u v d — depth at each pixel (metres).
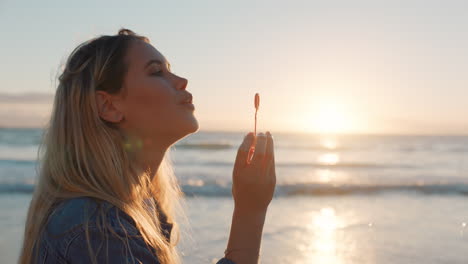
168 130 1.36
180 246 5.13
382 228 7.47
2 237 6.47
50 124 1.37
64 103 1.36
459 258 5.58
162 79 1.37
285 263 5.27
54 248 1.07
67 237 1.06
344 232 7.11
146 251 1.13
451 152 44.25
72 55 1.42
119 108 1.35
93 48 1.39
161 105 1.35
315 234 6.90
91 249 1.04
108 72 1.34
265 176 1.33
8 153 30.98
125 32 1.54
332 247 6.10
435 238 6.70
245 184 1.31
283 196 11.80
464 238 6.70
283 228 7.33
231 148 38.06
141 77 1.35
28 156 28.62
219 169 21.25
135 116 1.35
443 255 5.73
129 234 1.12
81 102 1.34
